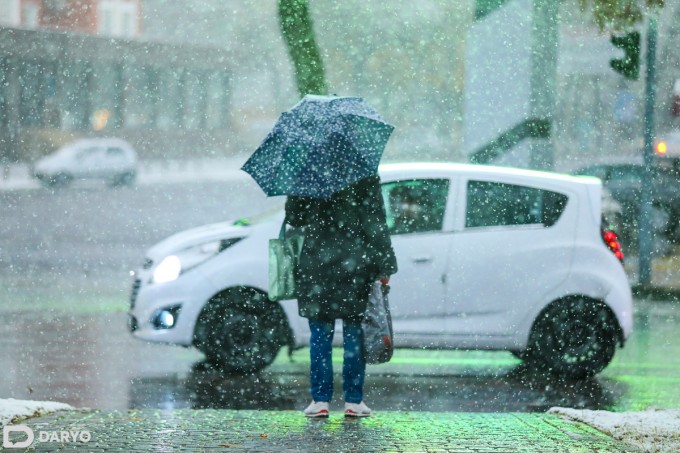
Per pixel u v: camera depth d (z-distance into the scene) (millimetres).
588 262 26094
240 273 25703
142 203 96625
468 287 25750
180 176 122562
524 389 24719
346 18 98188
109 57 122438
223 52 128875
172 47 126062
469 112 40500
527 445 16000
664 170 56750
